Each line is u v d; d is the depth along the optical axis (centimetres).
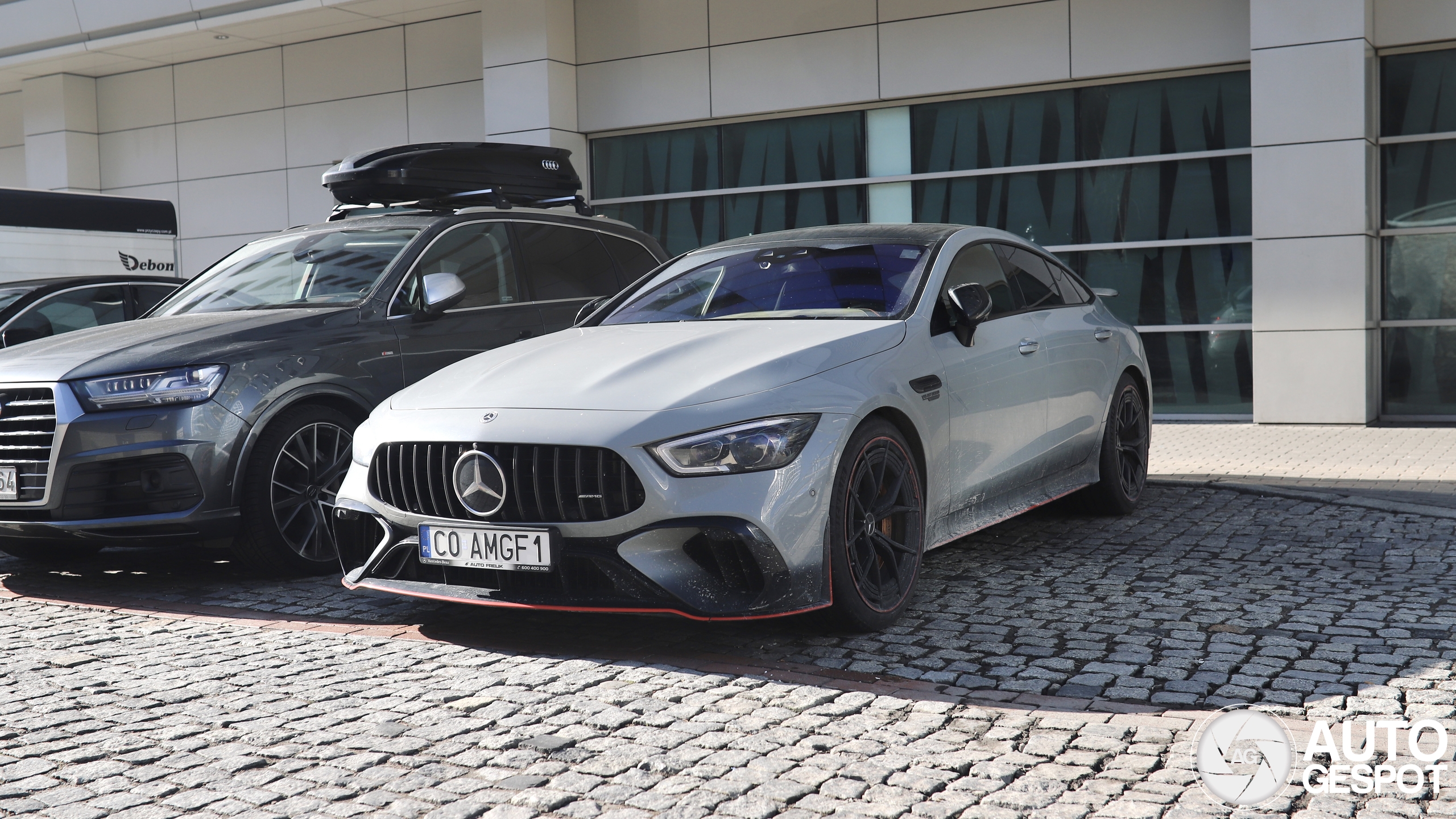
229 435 511
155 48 1565
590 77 1387
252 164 1617
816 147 1302
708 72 1330
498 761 304
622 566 377
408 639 429
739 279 512
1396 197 1102
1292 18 1031
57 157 1705
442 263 614
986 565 516
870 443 409
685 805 274
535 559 386
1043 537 576
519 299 641
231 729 332
